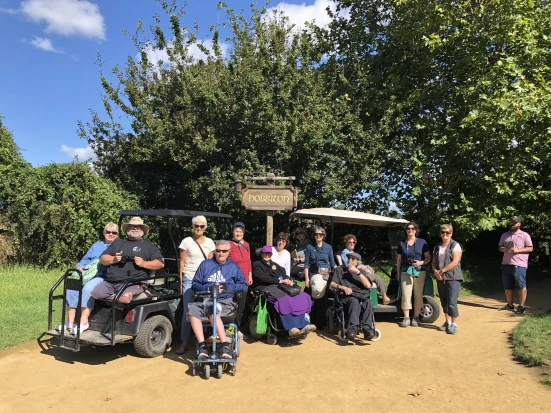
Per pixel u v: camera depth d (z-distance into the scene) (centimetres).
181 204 1320
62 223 1073
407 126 1210
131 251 524
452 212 1104
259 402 393
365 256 1259
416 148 1109
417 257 677
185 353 533
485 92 1052
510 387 419
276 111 1066
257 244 1267
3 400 397
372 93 1179
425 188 1107
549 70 1062
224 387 427
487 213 1055
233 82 1084
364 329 582
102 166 1384
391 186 1202
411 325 680
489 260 1390
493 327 662
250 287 624
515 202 1129
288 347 566
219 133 1129
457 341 589
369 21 1320
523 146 1023
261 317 571
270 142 1088
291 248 1240
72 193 1088
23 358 507
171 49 1220
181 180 1288
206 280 502
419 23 1109
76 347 479
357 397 402
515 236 765
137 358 514
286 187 784
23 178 1073
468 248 1506
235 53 1151
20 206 1058
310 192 1093
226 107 1079
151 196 1330
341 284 598
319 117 1062
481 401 390
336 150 1088
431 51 1103
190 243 560
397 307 687
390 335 623
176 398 402
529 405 379
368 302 591
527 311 770
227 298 500
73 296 527
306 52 1170
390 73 1246
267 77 1097
